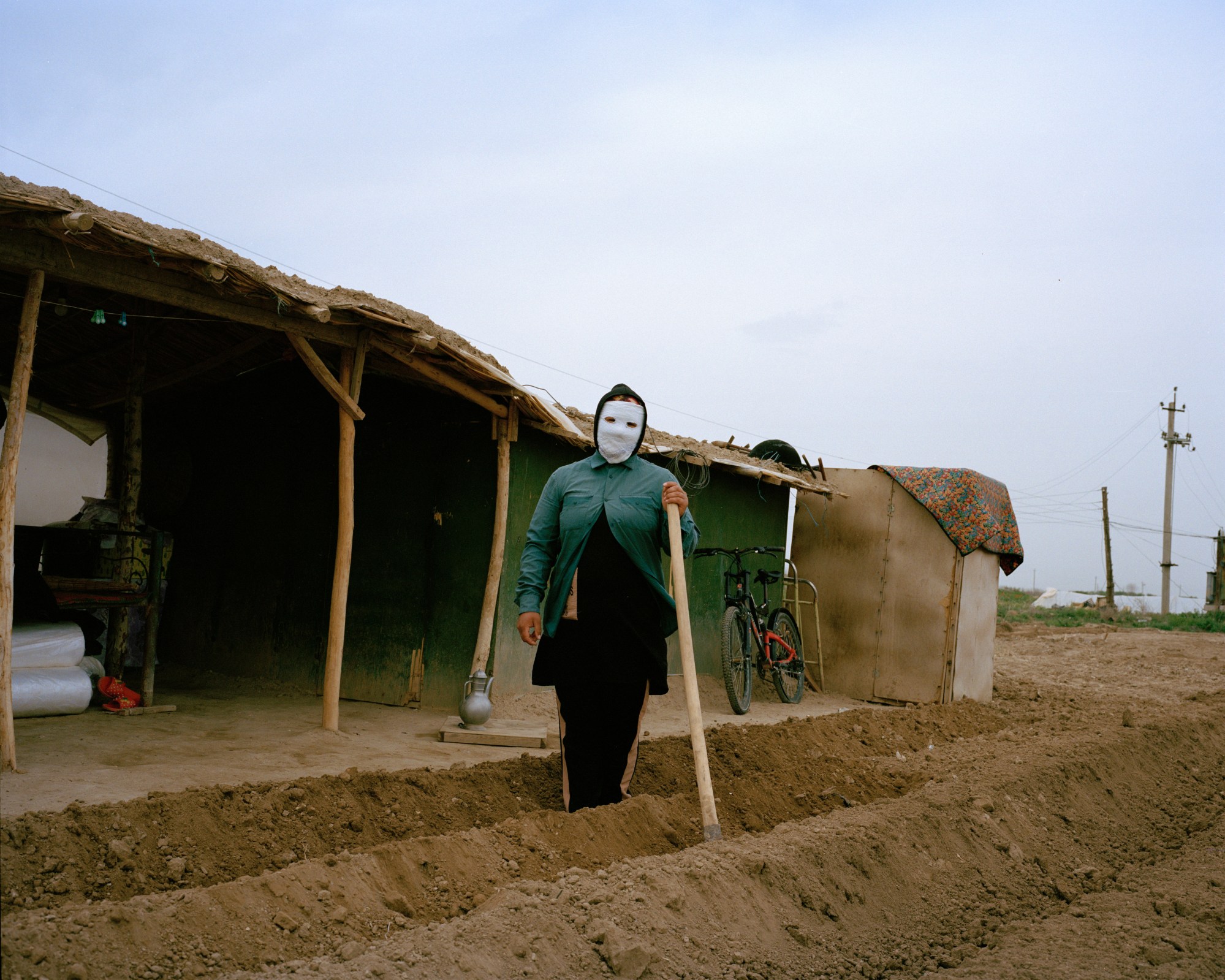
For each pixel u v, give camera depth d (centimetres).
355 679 769
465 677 719
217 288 518
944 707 905
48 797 384
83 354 768
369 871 359
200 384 850
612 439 484
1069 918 457
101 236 449
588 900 355
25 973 264
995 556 1059
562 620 480
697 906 374
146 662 647
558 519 496
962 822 530
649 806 474
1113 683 1348
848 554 1036
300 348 581
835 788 599
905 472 1002
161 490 890
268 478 852
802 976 363
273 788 423
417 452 770
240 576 860
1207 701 1152
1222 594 4244
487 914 334
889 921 425
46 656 596
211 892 318
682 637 456
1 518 440
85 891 330
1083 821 612
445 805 469
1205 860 572
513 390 666
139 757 489
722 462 893
